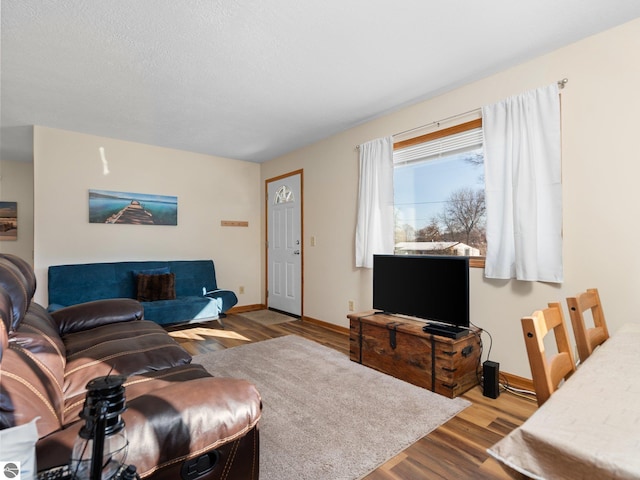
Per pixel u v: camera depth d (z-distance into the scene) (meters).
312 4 1.83
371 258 3.46
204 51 2.28
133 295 4.08
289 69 2.53
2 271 1.20
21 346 1.14
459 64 2.46
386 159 3.37
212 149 4.71
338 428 1.90
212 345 3.46
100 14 1.89
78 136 3.97
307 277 4.54
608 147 2.08
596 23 2.02
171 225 4.66
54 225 3.82
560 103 2.27
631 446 0.60
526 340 0.93
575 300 1.34
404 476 1.52
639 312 1.98
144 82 2.72
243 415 0.98
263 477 1.50
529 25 2.02
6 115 3.39
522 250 2.36
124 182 4.28
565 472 0.61
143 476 0.79
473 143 2.80
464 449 1.72
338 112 3.38
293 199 4.81
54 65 2.45
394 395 2.30
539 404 0.90
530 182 2.34
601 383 0.88
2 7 1.82
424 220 3.19
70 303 3.67
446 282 2.48
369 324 2.82
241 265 5.32
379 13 1.91
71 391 1.31
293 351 3.24
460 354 2.33
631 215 2.00
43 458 0.72
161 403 0.89
